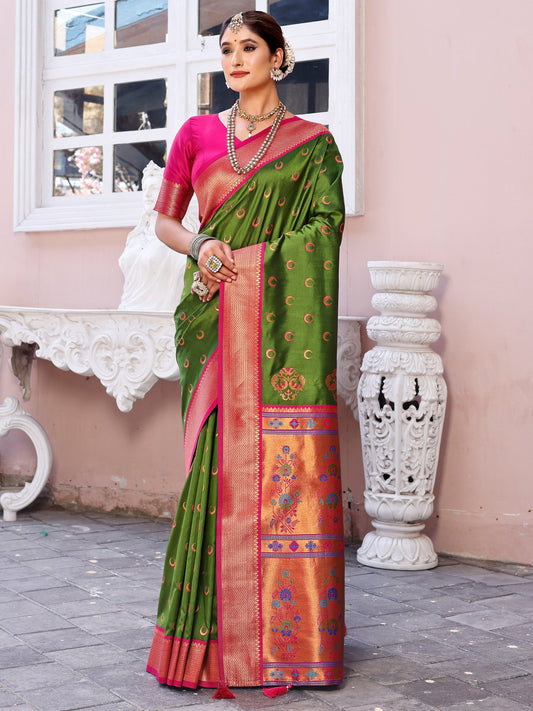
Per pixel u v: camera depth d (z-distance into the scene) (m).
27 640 3.07
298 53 4.89
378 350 4.29
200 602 2.72
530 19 4.26
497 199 4.35
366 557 4.29
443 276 4.49
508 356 4.34
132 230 5.32
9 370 5.77
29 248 5.73
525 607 3.60
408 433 4.21
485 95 4.37
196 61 5.23
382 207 4.66
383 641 3.15
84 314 4.74
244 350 2.75
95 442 5.50
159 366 4.57
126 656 2.93
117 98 5.53
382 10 4.64
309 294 2.76
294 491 2.73
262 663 2.67
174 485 5.26
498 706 2.57
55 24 5.72
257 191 2.80
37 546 4.51
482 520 4.40
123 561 4.23
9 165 5.80
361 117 4.69
